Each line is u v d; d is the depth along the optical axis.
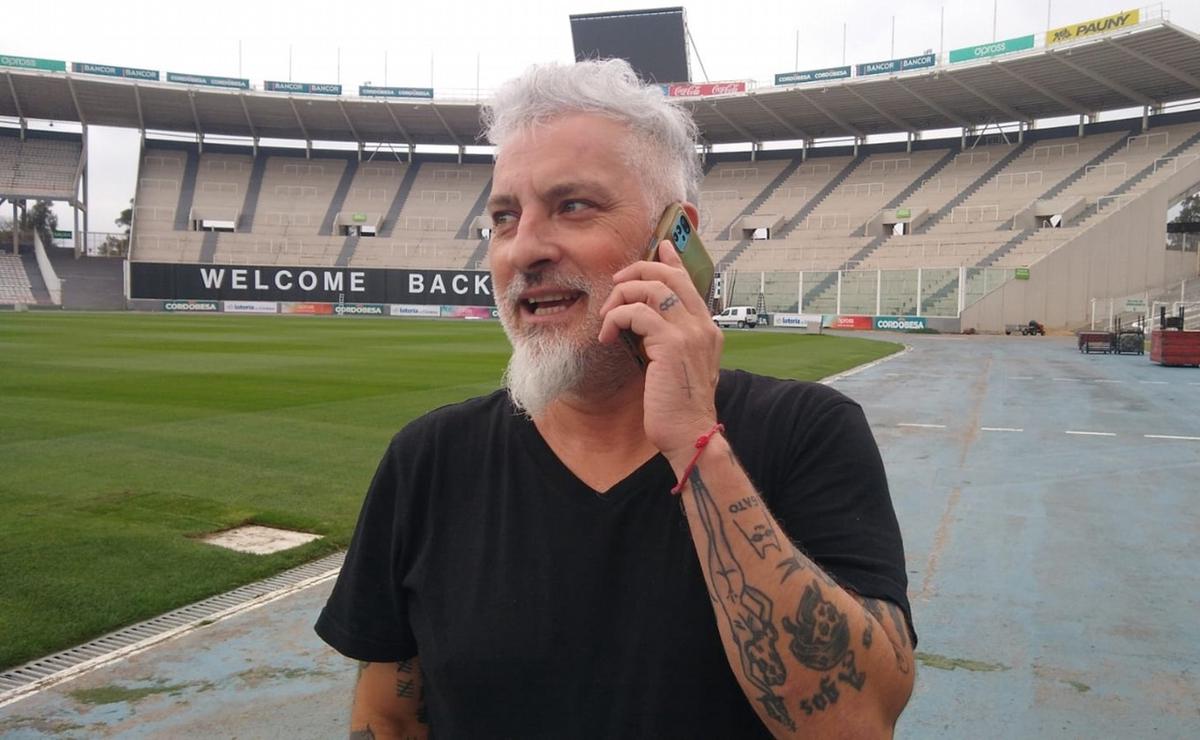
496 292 1.49
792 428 1.43
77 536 5.38
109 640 3.89
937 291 43.16
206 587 4.57
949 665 3.68
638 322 1.24
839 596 1.20
